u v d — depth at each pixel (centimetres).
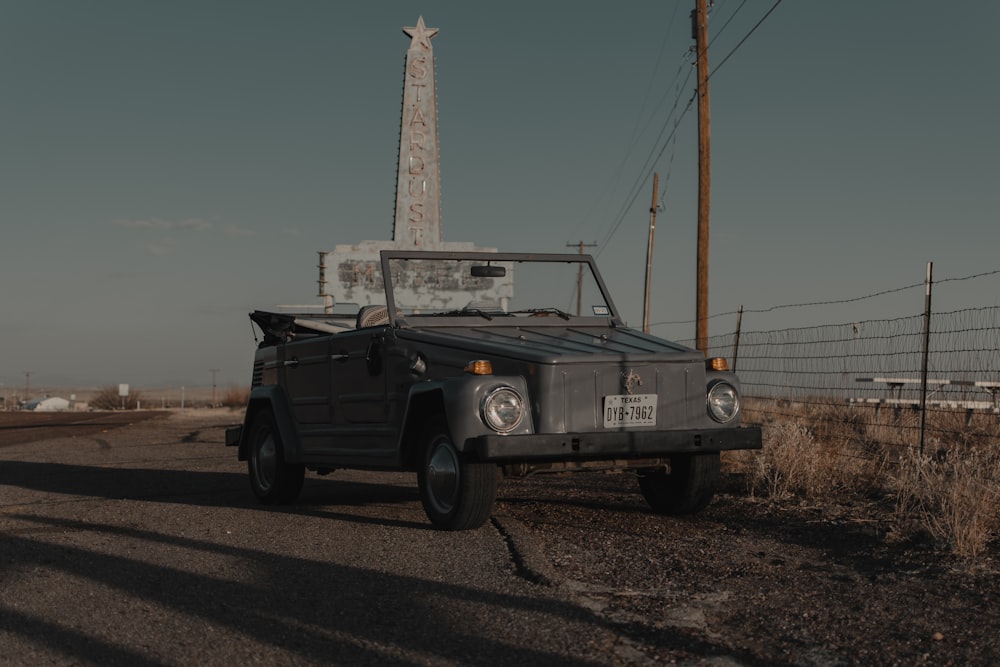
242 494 1098
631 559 632
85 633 464
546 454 702
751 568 604
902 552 647
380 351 846
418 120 3241
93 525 822
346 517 861
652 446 732
